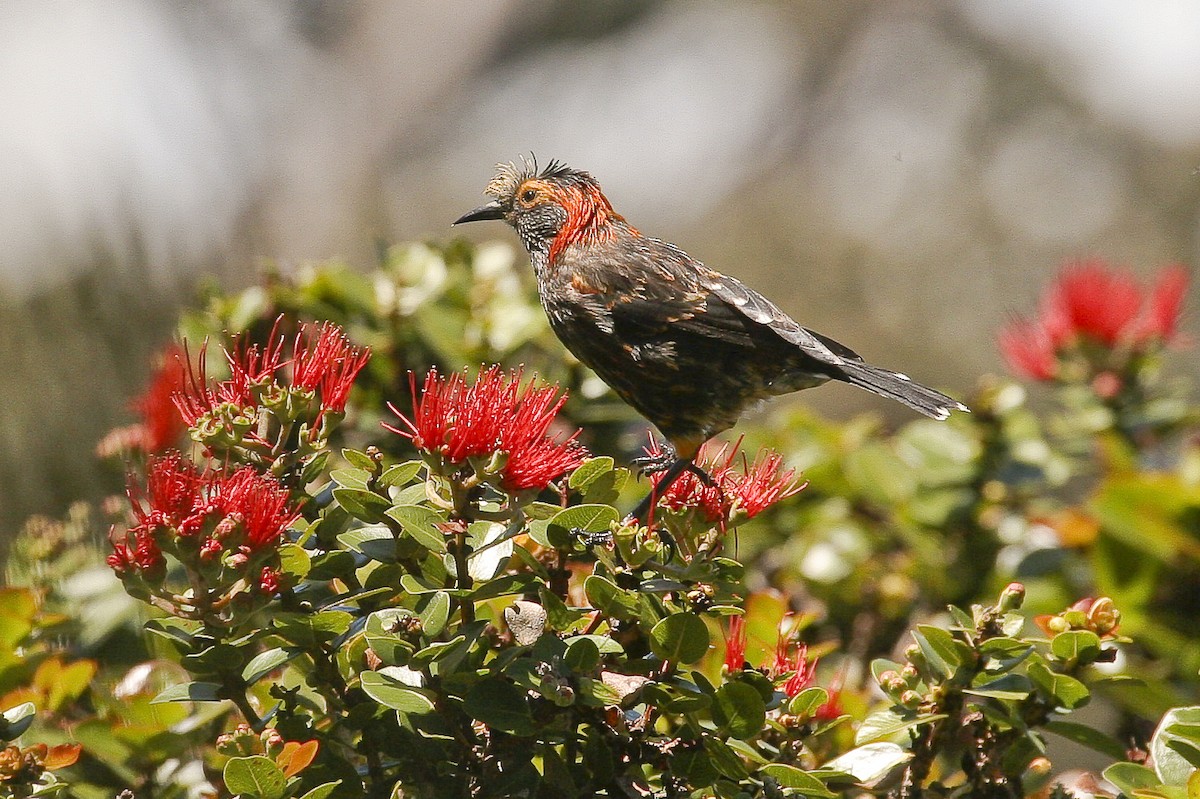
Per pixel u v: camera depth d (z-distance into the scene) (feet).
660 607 19.84
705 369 32.48
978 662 20.68
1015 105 109.19
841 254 105.81
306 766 19.71
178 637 19.71
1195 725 19.29
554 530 18.89
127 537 19.39
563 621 18.99
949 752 23.20
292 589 19.44
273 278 33.88
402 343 33.27
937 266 103.30
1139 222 104.53
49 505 33.22
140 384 34.60
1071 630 21.20
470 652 19.10
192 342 32.65
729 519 20.18
